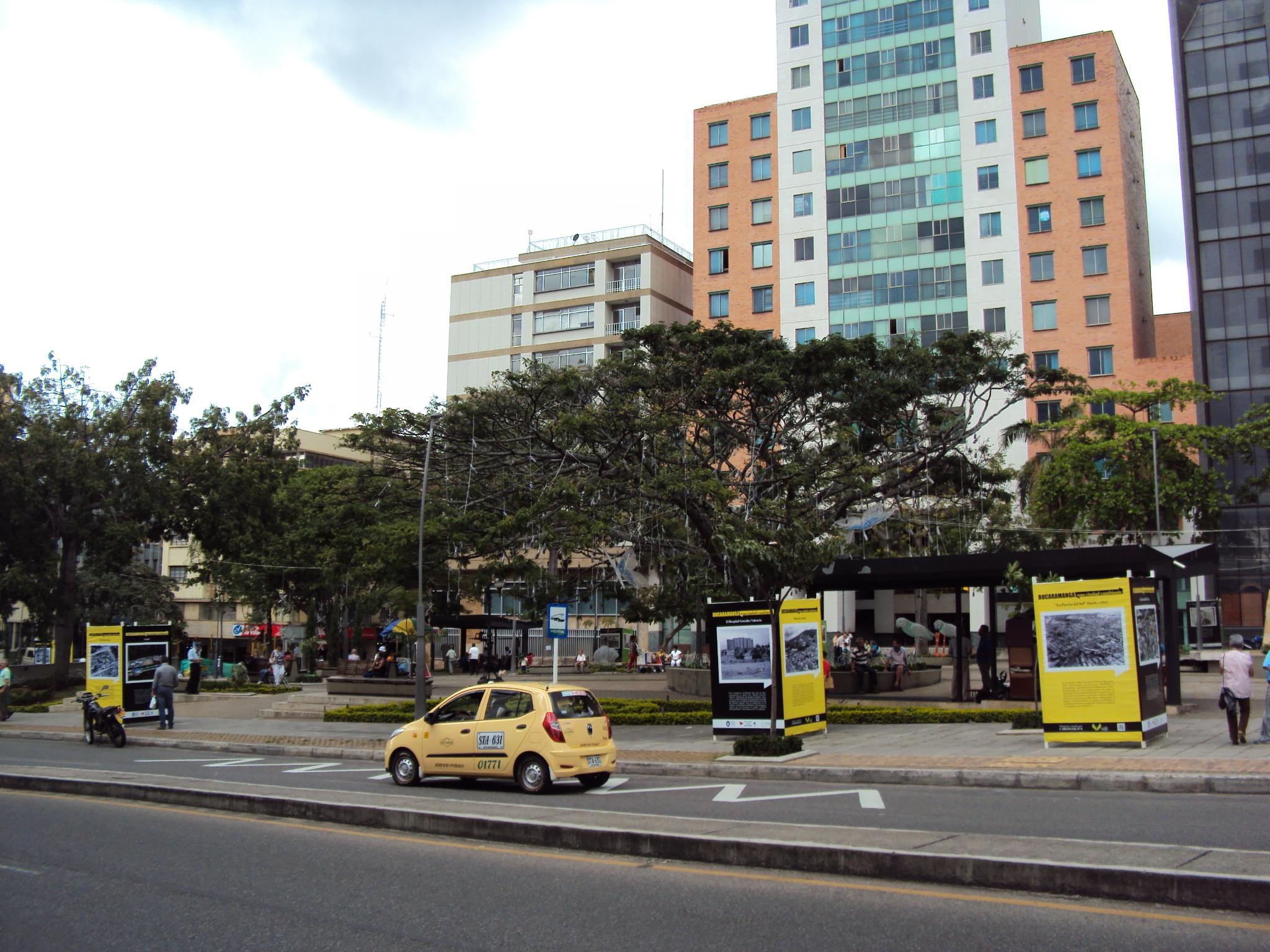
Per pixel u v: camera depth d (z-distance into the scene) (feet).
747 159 218.18
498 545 101.81
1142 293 203.21
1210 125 204.95
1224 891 24.47
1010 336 189.26
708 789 50.11
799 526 77.36
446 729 53.36
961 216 198.59
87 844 37.55
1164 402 149.38
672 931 24.26
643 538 92.27
